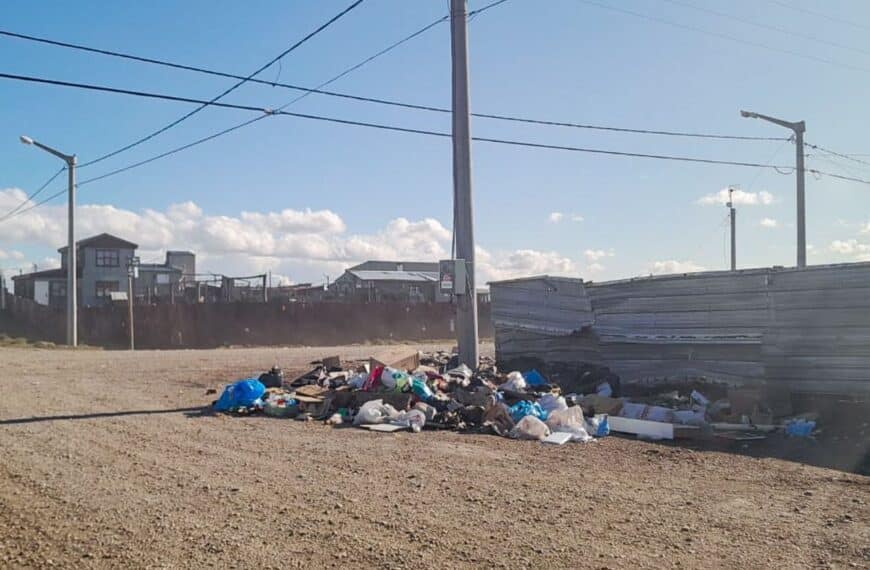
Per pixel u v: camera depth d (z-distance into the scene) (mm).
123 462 9203
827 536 6375
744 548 6055
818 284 13242
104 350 34688
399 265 80750
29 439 10727
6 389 16625
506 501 7465
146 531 6461
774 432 11734
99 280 65875
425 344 43188
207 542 6168
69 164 35812
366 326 45375
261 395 13875
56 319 47156
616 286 16250
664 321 15305
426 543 6141
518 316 18438
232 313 42219
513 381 14547
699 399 13891
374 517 6863
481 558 5789
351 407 13281
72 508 7164
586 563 5684
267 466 9031
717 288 14539
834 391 12930
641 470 9055
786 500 7605
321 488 7945
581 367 16859
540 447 10547
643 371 15641
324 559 5770
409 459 9531
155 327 42781
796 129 23453
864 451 10312
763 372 13789
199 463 9172
